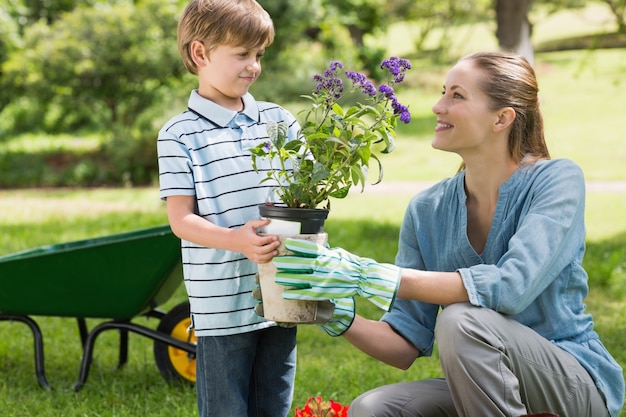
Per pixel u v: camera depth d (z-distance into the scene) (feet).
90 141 67.77
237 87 9.62
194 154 9.49
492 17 97.96
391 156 54.44
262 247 8.21
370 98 8.50
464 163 9.82
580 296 9.14
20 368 15.89
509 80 8.89
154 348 14.88
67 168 56.18
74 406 13.70
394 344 9.42
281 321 8.41
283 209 8.24
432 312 9.66
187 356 14.85
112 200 44.47
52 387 14.70
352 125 8.35
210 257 9.57
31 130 75.20
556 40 105.29
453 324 8.16
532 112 9.15
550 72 85.20
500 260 8.54
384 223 33.12
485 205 9.25
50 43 54.60
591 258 25.31
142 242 13.51
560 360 8.51
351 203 39.86
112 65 54.39
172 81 56.85
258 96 55.62
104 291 14.06
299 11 57.52
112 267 13.76
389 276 8.29
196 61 9.72
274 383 10.14
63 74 54.29
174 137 9.50
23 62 56.03
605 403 8.83
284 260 8.14
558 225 8.51
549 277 8.57
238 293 9.59
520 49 53.26
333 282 8.20
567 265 8.86
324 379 14.64
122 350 15.72
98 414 13.16
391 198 40.98
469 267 9.16
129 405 13.69
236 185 9.56
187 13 9.68
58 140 69.92
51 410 13.33
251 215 9.59
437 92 81.10
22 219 36.88
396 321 9.48
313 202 8.37
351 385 14.33
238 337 9.66
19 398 14.06
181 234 9.16
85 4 68.03
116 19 54.29
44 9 69.51
